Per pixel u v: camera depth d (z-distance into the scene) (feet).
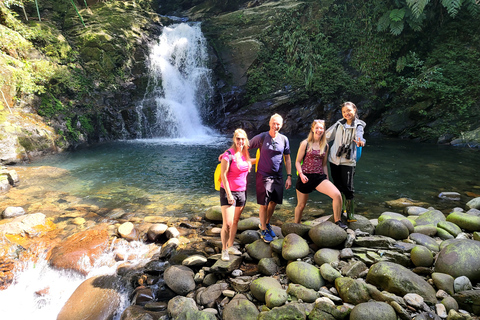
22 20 40.40
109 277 11.90
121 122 42.70
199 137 46.24
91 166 28.35
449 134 41.39
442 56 46.57
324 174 13.00
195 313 9.35
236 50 52.29
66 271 12.31
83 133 38.24
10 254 13.05
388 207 18.67
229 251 12.64
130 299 10.99
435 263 10.39
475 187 22.26
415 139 43.91
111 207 18.69
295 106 49.21
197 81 51.03
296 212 13.93
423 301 8.80
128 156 32.68
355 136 12.03
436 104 44.34
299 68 50.55
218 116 50.52
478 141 38.09
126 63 45.70
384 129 47.26
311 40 52.70
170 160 31.14
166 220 16.88
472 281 9.59
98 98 41.81
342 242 12.00
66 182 23.53
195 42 52.34
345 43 51.90
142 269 12.49
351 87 48.78
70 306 10.53
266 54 51.83
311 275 10.40
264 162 12.49
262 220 12.92
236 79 51.75
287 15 53.01
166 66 49.65
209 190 22.21
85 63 43.16
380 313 8.32
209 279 11.44
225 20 55.67
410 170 27.07
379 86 48.14
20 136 30.17
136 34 48.42
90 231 14.94
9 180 22.38
